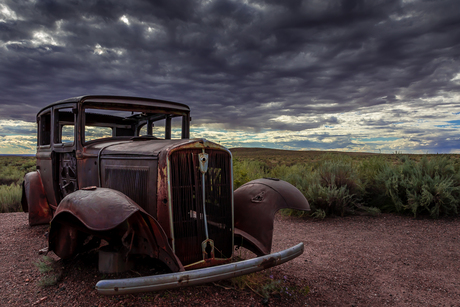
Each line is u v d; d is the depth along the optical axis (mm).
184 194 3045
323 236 5797
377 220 6836
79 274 3270
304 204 3781
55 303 2768
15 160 38344
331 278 3812
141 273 3195
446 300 3262
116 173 3488
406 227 6176
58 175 4855
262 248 3473
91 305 2705
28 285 3156
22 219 6418
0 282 3248
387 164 8820
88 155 3936
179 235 2996
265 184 3992
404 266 4219
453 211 6859
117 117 5551
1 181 14258
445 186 6723
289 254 2996
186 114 4957
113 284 2270
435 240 5273
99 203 2693
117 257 3107
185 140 3311
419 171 7617
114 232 3113
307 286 3467
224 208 3332
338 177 8008
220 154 3326
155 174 3027
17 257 4062
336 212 7453
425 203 6707
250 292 3117
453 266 4164
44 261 3598
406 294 3406
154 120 5441
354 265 4281
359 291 3465
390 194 7414
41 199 5383
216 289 3086
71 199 2867
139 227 2879
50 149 4965
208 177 3207
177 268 2707
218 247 3281
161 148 3092
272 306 2914
